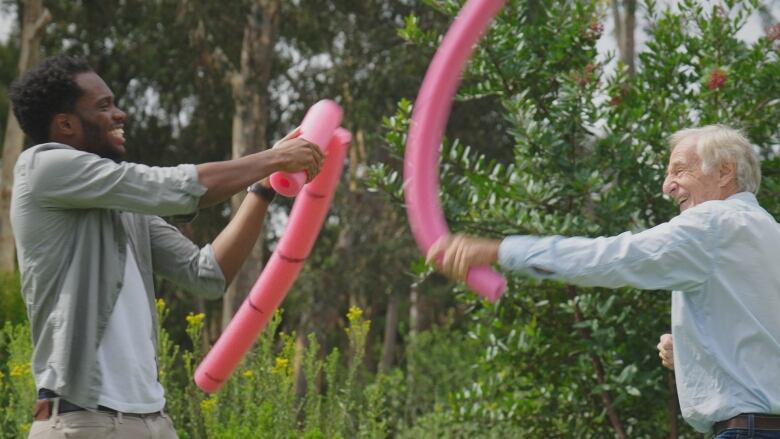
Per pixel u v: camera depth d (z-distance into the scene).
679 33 7.05
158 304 6.92
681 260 3.15
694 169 3.42
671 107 6.62
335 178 3.64
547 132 6.49
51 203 3.20
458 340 14.51
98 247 3.27
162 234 3.66
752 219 3.24
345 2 19.36
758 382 3.20
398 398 12.48
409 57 18.14
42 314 3.23
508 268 3.09
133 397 3.27
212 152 21.03
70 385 3.18
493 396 7.30
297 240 3.70
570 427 6.91
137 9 19.00
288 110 20.36
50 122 3.39
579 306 6.52
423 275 6.86
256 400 6.82
